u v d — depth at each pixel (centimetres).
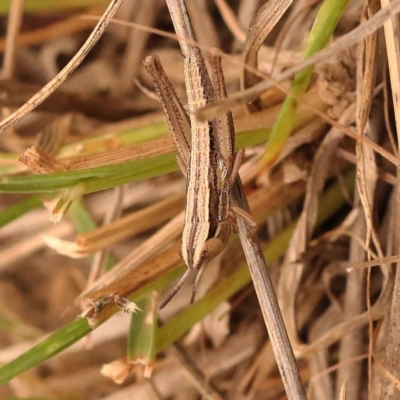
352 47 20
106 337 23
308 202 21
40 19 25
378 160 21
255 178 21
